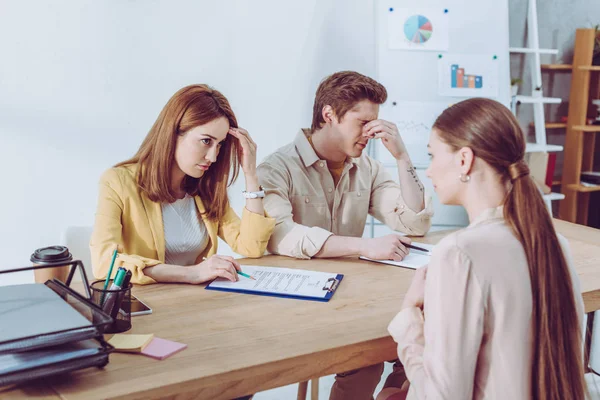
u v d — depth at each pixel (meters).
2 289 1.17
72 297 1.14
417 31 3.56
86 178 3.18
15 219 3.08
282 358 1.14
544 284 0.98
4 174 3.02
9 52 2.93
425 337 1.02
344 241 1.82
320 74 3.61
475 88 3.65
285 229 1.87
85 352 1.02
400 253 1.79
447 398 0.97
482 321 0.98
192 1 3.25
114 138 3.21
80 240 1.86
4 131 2.99
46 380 1.03
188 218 1.83
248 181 1.82
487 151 1.02
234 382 1.09
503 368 0.99
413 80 3.59
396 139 2.02
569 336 1.00
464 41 3.62
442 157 1.08
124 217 1.72
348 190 2.15
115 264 1.56
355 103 1.93
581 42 4.07
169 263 1.81
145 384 1.02
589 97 4.23
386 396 1.46
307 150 2.05
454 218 3.72
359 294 1.52
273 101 3.53
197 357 1.13
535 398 1.00
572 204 4.16
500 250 0.99
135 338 1.18
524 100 3.81
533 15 3.90
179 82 3.29
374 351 1.25
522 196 1.00
